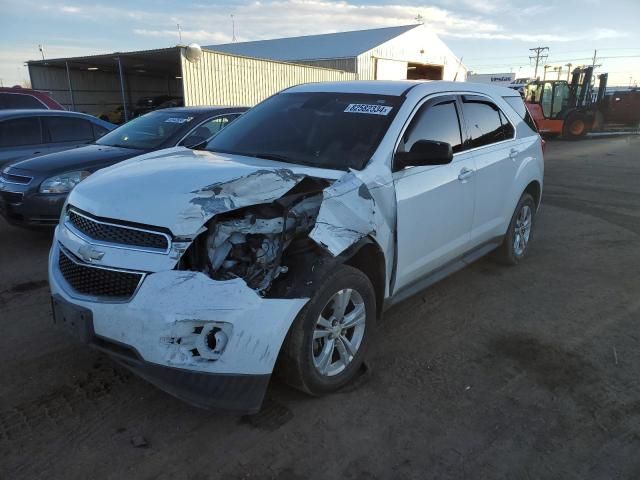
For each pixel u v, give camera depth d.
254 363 2.65
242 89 20.56
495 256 5.73
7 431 2.84
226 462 2.65
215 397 2.64
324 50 32.66
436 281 4.29
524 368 3.64
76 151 6.56
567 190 11.05
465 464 2.68
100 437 2.81
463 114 4.59
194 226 2.65
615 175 13.23
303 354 2.93
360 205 3.19
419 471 2.62
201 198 2.74
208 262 2.71
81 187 3.24
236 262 2.78
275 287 2.81
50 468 2.58
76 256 2.91
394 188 3.54
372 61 30.88
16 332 3.99
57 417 2.97
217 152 4.08
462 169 4.34
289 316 2.75
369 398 3.23
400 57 32.91
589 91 25.58
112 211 2.83
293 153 3.82
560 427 2.99
